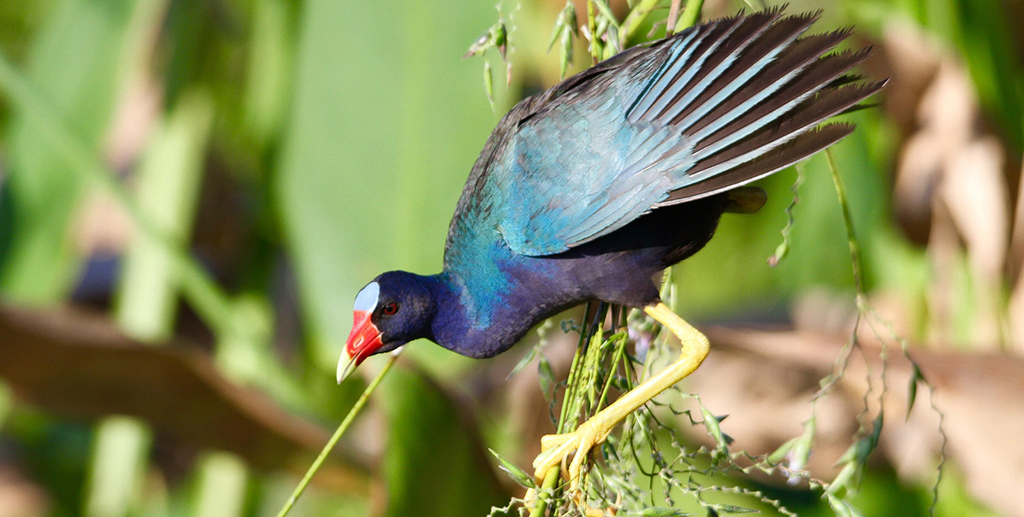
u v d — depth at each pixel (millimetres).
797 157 5387
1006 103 9562
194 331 13102
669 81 5926
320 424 8500
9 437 12625
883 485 9602
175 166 11703
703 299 12375
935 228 9820
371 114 9719
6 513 12070
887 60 9516
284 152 10164
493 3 9391
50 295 10633
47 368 7789
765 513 9203
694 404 9961
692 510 8609
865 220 11516
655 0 6387
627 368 6254
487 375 11117
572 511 5578
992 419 8016
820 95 5348
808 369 9922
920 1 9562
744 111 5582
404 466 7543
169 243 9781
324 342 9992
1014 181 9641
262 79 12031
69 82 11000
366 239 9820
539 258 6570
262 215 11820
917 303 10172
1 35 14094
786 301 11031
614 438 6016
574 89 6426
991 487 8172
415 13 9539
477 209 6754
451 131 9625
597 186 6152
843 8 9703
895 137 9945
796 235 11938
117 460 10617
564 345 9555
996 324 9312
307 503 11180
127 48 11055
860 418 6129
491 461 8016
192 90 12445
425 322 7160
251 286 11891
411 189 9734
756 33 5586
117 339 7656
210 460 10477
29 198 10672
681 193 5867
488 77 6105
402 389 7531
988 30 9523
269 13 11922
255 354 10109
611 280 6492
